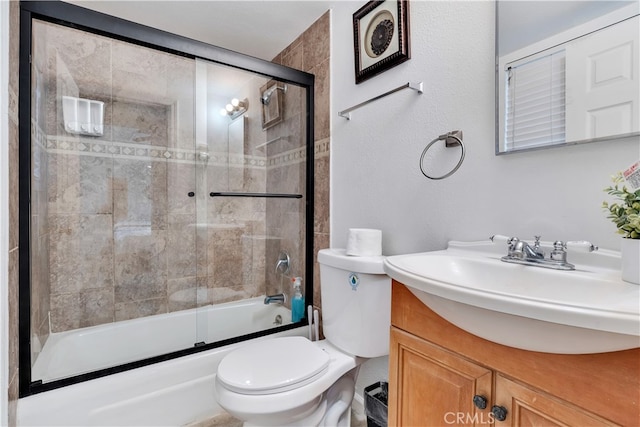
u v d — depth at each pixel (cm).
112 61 179
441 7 116
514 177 94
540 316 47
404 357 83
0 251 93
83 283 177
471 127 106
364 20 150
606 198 75
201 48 162
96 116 178
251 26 191
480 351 65
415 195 127
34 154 133
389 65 136
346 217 166
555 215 85
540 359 56
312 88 188
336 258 128
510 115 94
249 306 214
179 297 204
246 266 226
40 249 144
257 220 231
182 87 199
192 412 142
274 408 97
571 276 67
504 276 79
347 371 120
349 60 162
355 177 159
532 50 89
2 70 96
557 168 84
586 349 48
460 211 109
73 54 168
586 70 79
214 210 215
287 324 188
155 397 133
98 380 124
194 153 207
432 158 119
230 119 217
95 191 180
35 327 131
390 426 87
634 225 59
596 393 49
